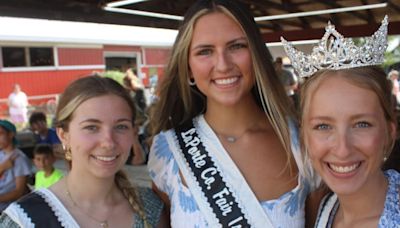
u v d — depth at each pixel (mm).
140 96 6500
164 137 1668
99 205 1395
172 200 1556
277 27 6816
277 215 1417
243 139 1560
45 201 1317
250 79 1476
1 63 13719
